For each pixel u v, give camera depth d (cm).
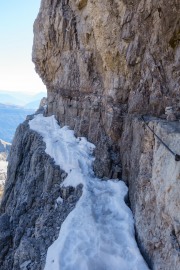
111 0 1274
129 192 1209
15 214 1490
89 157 1493
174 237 791
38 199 1439
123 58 1289
